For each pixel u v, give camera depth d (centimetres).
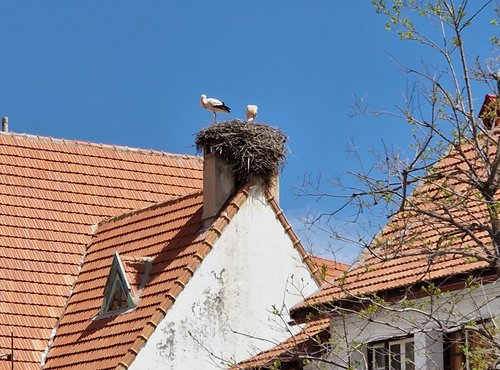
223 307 4291
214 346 4250
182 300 4238
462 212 3269
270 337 4331
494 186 2803
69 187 5000
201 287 4272
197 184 5234
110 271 4425
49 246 4772
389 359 3241
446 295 3181
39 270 4678
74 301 4594
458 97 2820
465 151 3288
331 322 3438
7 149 5034
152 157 5241
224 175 4459
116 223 4828
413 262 3369
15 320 4491
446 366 3225
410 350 3350
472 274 3130
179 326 4216
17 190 4909
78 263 4756
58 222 4866
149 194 5103
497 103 2859
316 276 4441
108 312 4416
